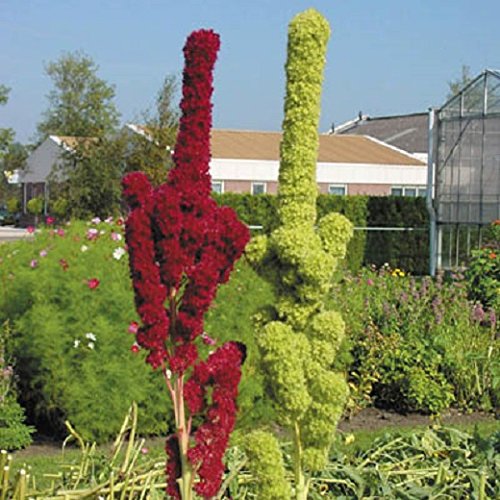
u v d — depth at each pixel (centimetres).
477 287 1463
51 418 788
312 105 331
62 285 775
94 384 745
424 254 3031
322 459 336
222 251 309
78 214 2998
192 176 302
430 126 2772
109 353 753
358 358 924
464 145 2716
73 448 746
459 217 2730
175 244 299
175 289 309
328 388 327
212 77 304
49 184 3362
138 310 303
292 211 334
